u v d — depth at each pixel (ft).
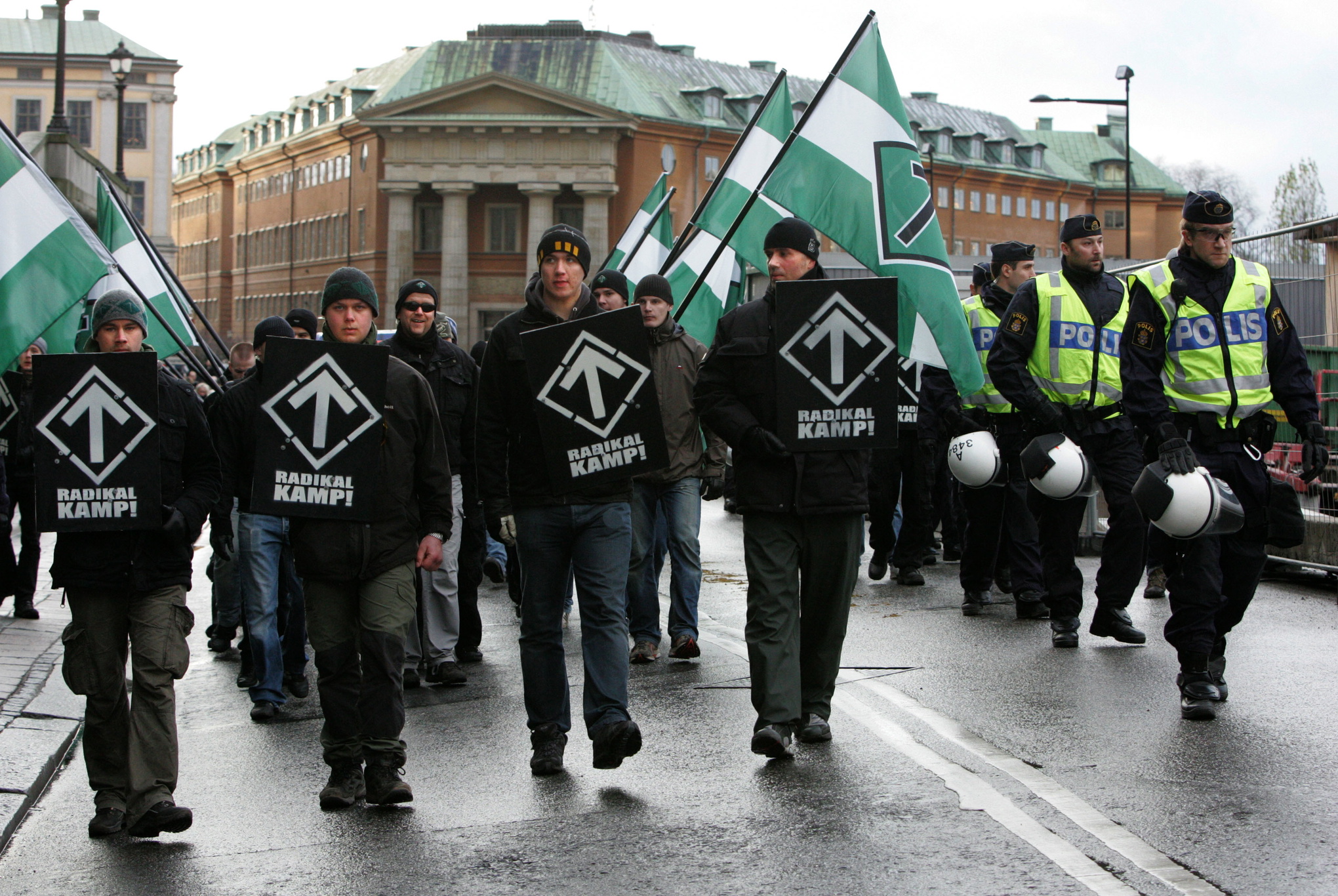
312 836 17.51
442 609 27.27
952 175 321.73
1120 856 15.33
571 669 27.61
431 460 19.35
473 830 17.35
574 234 20.02
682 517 28.71
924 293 28.73
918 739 20.58
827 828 16.60
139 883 16.05
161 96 256.52
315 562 18.69
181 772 21.43
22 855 17.37
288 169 321.32
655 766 19.92
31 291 22.85
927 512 38.27
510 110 257.75
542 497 19.66
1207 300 22.93
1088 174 360.69
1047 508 28.17
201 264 376.27
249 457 20.47
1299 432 23.07
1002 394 28.35
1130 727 20.93
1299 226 40.09
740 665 27.73
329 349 18.94
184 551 18.44
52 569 18.26
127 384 18.13
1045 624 30.96
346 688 18.98
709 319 41.81
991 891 14.42
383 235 275.18
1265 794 17.38
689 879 15.15
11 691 26.09
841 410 19.85
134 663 18.02
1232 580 22.75
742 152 33.35
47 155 85.25
